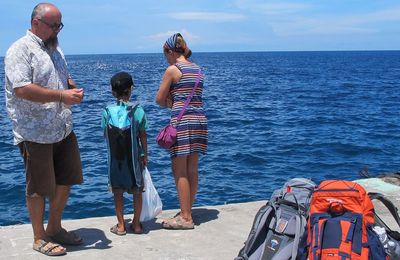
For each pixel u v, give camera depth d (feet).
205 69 330.34
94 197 33.40
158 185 36.65
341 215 11.98
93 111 87.97
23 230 17.13
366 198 12.26
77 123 71.36
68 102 13.78
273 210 13.47
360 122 75.15
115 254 15.29
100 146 52.65
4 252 15.21
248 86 160.35
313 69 327.88
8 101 14.23
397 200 19.86
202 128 17.24
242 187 37.37
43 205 14.99
